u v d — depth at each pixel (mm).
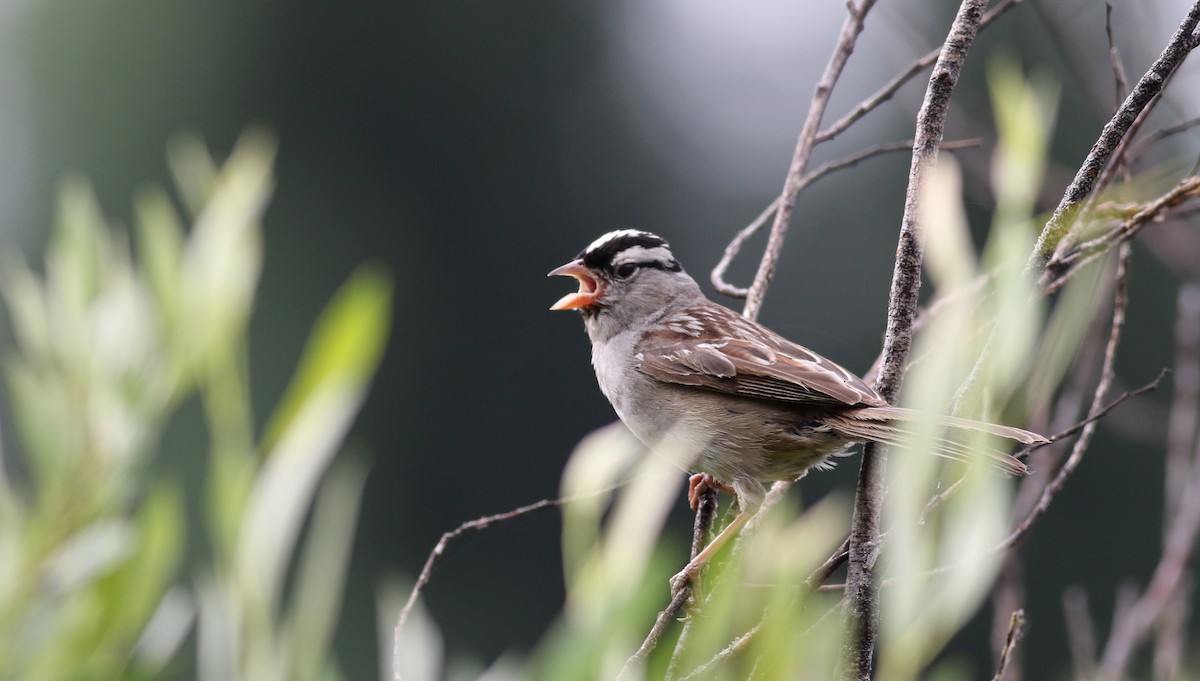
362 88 24594
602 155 24984
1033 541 19531
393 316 24406
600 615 4051
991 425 6039
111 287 6465
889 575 5434
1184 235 10344
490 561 23000
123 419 6145
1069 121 19047
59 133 22938
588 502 5898
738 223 23797
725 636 5066
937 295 6824
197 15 23688
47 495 6004
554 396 24453
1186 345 8953
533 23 25047
